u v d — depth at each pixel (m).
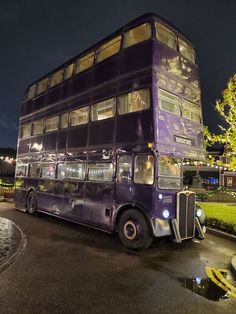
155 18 8.66
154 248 8.30
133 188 8.31
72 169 11.27
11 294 4.91
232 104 16.95
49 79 13.87
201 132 9.87
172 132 8.38
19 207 15.34
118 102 9.17
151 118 7.92
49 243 8.48
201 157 9.62
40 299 4.75
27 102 15.89
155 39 8.40
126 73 8.98
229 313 4.50
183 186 9.33
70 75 12.17
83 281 5.61
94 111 10.29
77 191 10.79
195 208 9.09
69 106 11.88
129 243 8.15
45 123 13.68
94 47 10.86
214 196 25.30
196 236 9.06
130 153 8.48
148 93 8.11
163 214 7.91
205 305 4.75
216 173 37.81
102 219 9.37
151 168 7.92
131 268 6.50
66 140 11.81
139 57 8.60
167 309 4.57
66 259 6.98
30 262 6.64
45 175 13.19
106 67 9.96
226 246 8.71
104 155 9.55
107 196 9.26
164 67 8.48
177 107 8.80
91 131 10.32
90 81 10.73
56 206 12.05
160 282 5.71
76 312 4.36
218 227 10.70
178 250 8.16
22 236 9.29
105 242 8.85
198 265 6.87
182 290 5.35
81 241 8.88
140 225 7.94
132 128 8.51
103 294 5.05
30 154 14.78
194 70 10.02
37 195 13.67
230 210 15.10
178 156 8.48
